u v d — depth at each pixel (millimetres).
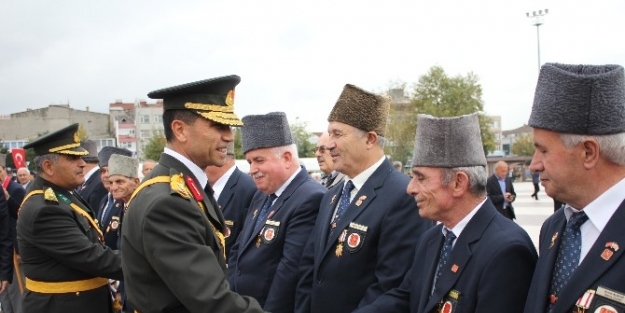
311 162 17422
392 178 3201
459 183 2516
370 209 3117
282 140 3873
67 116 58000
